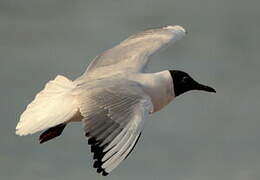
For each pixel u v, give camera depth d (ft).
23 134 30.83
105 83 29.60
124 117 26.96
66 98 30.63
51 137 33.78
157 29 37.17
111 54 34.73
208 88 35.35
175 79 34.22
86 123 27.04
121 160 25.57
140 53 34.81
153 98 32.60
